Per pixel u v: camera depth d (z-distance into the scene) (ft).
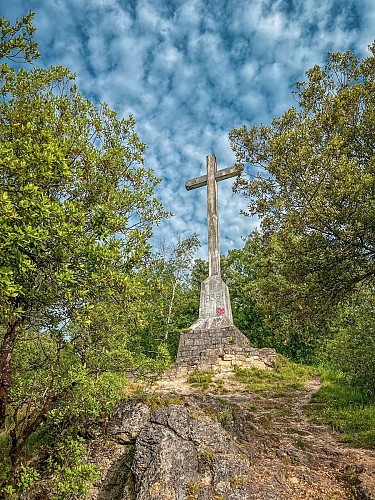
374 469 18.22
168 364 22.79
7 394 18.72
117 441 20.63
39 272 14.56
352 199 22.27
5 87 19.11
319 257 24.47
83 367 20.71
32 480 16.80
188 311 95.04
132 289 16.24
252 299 84.74
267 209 26.08
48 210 13.35
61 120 19.80
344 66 30.19
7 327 18.12
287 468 19.33
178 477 15.98
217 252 61.87
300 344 81.25
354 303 36.14
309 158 24.13
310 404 33.27
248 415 26.25
